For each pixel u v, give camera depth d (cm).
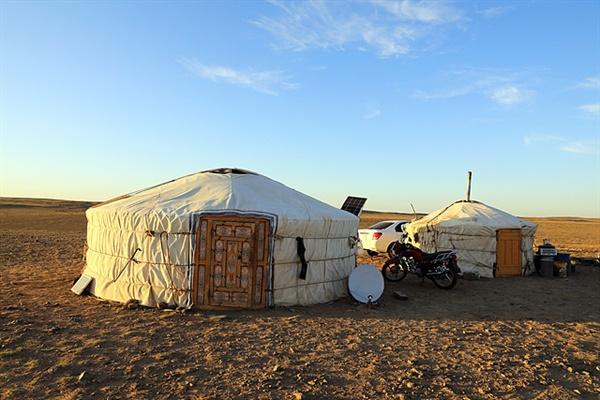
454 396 420
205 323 640
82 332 571
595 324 712
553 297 933
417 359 519
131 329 593
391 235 1452
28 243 1695
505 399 417
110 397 389
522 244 1235
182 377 439
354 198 1335
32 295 788
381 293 829
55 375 430
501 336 630
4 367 441
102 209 807
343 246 864
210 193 801
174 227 721
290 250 761
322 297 807
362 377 458
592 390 443
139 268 745
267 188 859
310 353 526
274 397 402
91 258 839
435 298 895
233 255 727
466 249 1230
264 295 736
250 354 513
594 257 1623
